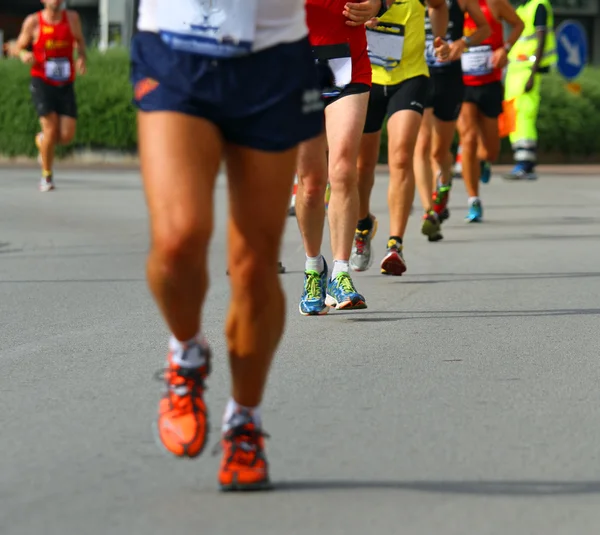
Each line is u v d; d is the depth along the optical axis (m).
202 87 12.58
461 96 38.06
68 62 54.31
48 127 54.72
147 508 12.75
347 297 24.20
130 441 15.45
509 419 16.58
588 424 16.39
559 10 126.25
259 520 12.35
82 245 37.41
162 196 12.37
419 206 50.59
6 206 48.41
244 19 12.64
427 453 14.88
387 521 12.35
